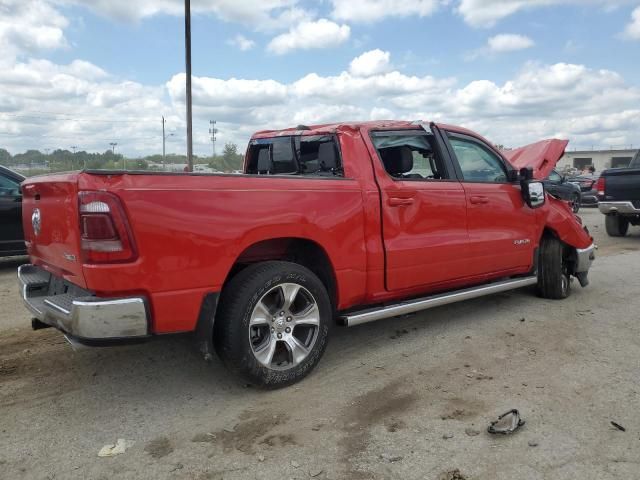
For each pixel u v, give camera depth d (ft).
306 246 13.23
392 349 15.05
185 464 9.33
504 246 17.54
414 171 15.89
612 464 9.18
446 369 13.53
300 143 15.97
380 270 14.02
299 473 9.02
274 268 11.87
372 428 10.50
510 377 12.97
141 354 14.61
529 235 18.65
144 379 13.00
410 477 8.87
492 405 11.44
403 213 14.51
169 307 10.49
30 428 10.61
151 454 9.66
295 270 12.16
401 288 14.70
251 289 11.45
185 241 10.55
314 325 12.64
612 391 12.09
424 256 14.94
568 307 19.44
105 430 10.53
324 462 9.34
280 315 12.14
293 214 12.15
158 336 10.58
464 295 16.51
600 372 13.21
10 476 8.99
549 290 20.30
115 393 12.22
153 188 10.23
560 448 9.70
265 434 10.32
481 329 16.85
